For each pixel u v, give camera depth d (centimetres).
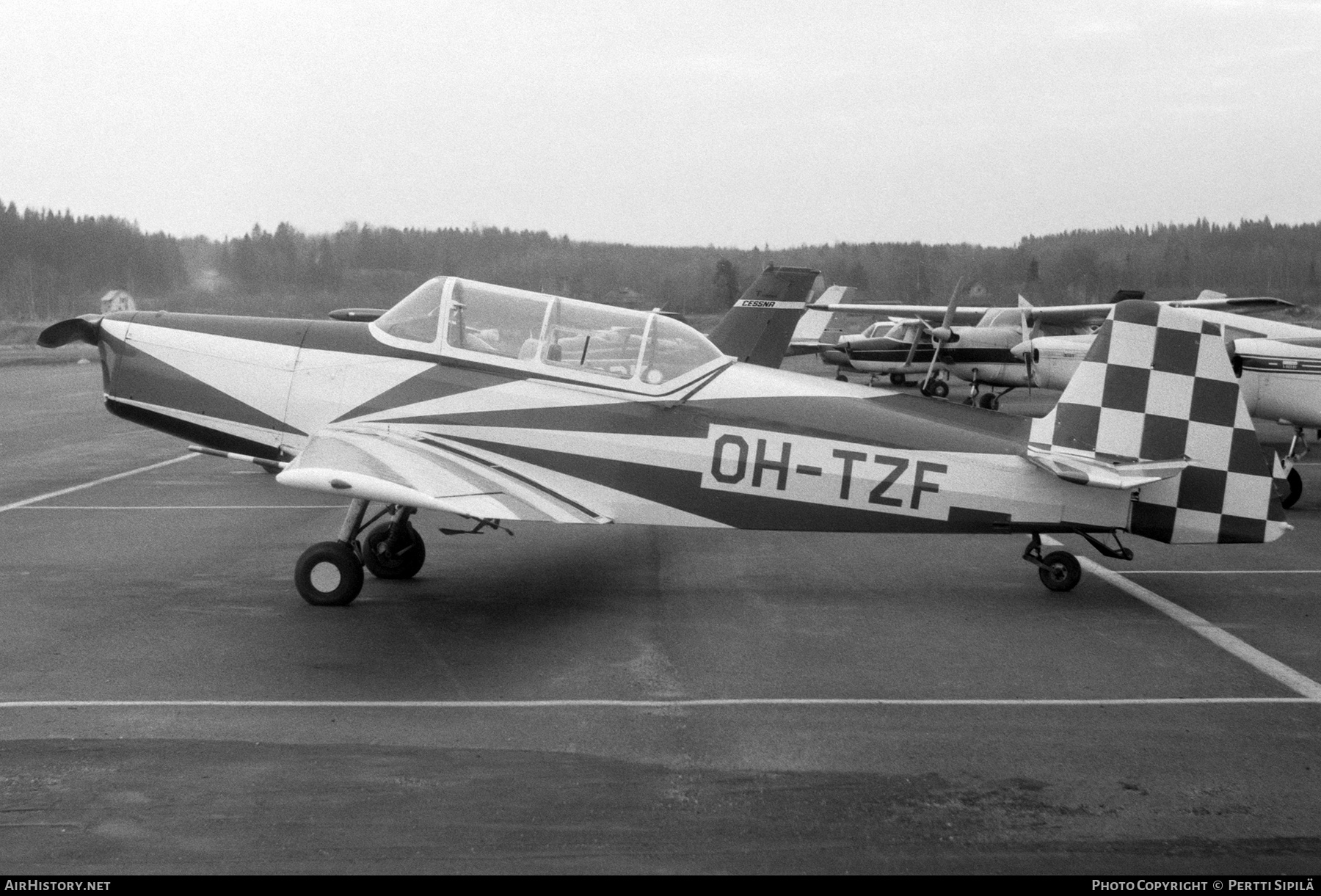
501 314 764
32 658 588
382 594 739
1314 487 1293
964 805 412
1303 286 9419
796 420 733
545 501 691
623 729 488
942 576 807
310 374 773
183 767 442
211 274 8106
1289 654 612
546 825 393
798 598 738
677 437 738
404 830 388
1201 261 9775
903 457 723
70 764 445
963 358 2581
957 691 546
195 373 790
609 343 751
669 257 10312
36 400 2450
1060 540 945
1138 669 584
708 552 890
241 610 694
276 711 509
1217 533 718
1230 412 714
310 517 1041
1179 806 412
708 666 584
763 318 1700
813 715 509
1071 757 459
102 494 1188
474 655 600
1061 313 2738
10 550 880
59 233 8425
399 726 490
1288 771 446
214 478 1312
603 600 728
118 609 693
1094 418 718
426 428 753
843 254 10481
